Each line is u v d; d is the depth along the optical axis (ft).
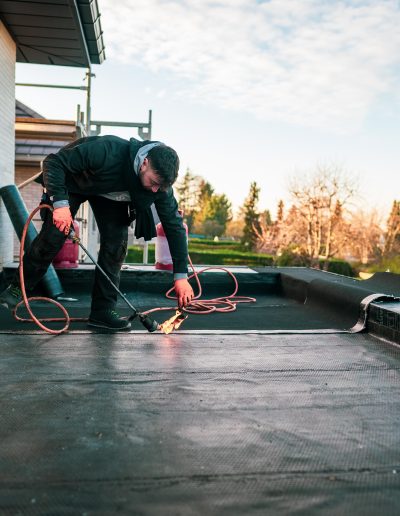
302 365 8.99
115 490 4.66
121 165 9.23
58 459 5.23
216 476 4.96
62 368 8.44
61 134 30.73
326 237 86.02
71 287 17.93
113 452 5.41
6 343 10.08
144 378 8.00
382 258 84.33
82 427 6.05
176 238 10.17
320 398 7.29
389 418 6.57
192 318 13.84
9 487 4.66
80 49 22.33
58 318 12.83
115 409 6.66
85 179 9.48
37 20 19.19
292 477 4.98
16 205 17.70
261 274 19.43
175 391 7.43
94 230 36.63
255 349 10.07
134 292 18.29
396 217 83.71
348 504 4.53
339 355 9.75
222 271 19.30
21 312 13.91
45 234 10.25
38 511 4.29
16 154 30.07
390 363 9.24
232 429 6.10
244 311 15.28
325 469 5.16
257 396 7.30
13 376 7.95
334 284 14.90
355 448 5.66
